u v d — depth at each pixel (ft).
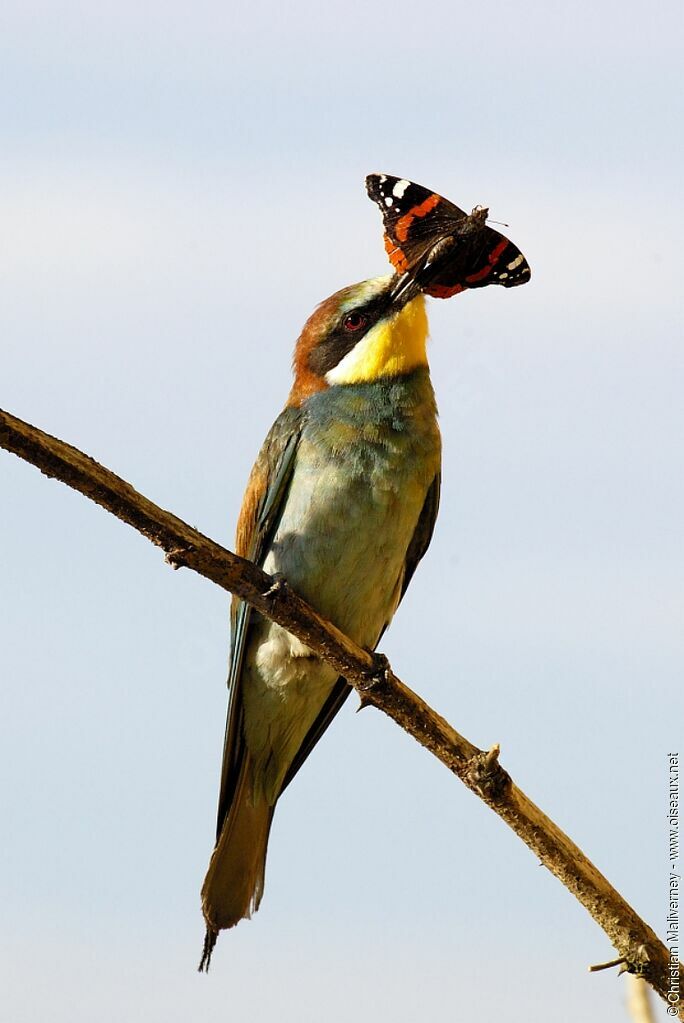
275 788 35.68
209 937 34.53
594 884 24.39
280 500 34.47
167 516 25.39
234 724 34.99
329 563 33.42
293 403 35.45
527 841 24.86
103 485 24.25
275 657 33.60
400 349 33.99
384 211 33.99
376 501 33.35
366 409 33.68
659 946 24.07
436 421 34.73
